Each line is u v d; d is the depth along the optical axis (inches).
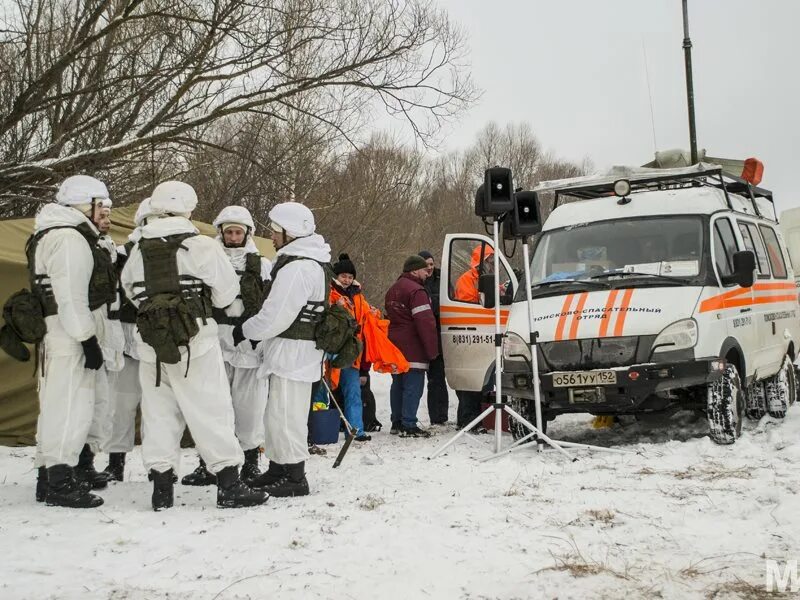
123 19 447.5
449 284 384.5
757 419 374.3
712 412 292.5
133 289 212.4
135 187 617.9
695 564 161.6
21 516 205.3
